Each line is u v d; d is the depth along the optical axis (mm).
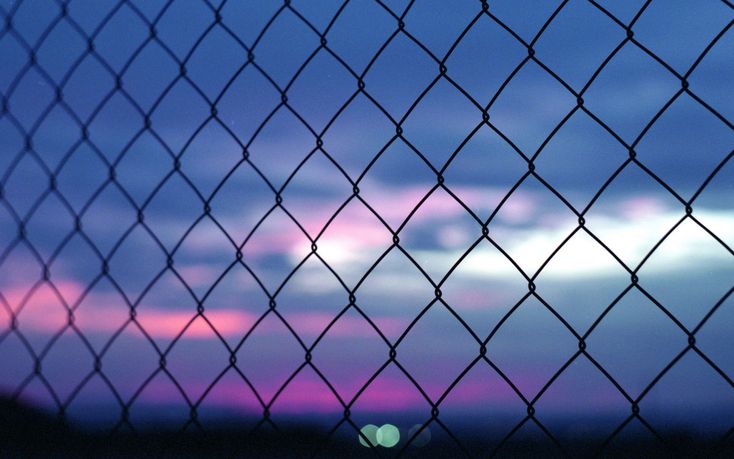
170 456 2033
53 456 2236
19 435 2324
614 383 1479
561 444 1661
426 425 1643
